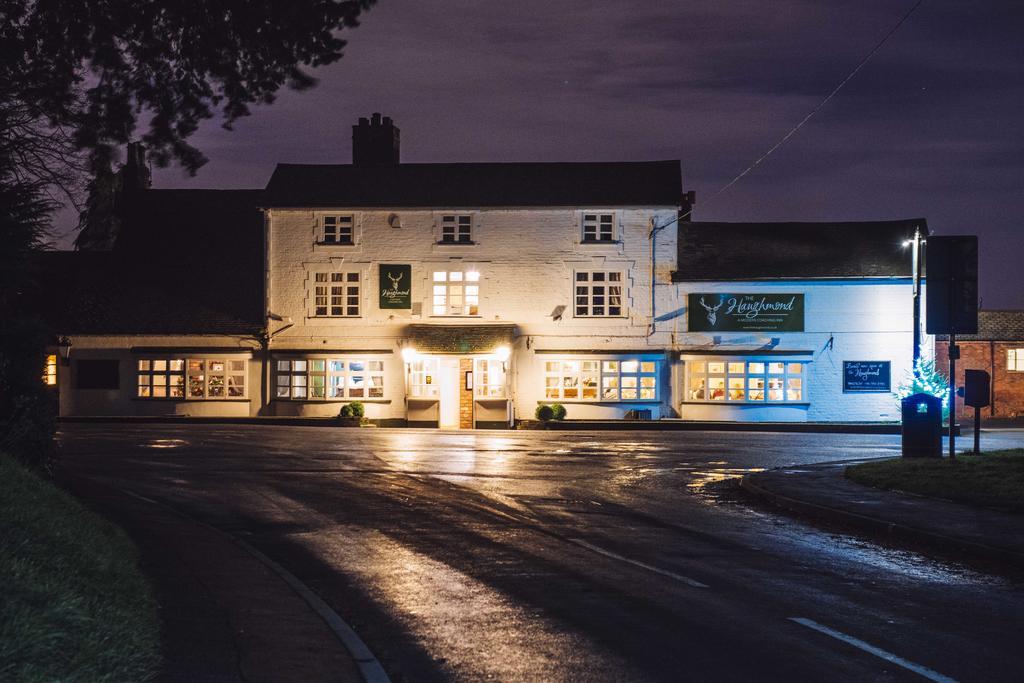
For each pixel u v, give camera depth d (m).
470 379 45.00
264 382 46.12
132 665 7.39
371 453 29.53
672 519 17.77
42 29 16.33
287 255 46.38
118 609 8.70
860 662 8.68
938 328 26.45
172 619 9.55
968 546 14.28
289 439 34.44
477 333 44.81
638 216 45.66
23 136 17.08
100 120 17.42
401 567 13.24
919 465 23.08
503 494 20.89
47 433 16.14
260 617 9.87
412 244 46.12
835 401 44.66
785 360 44.66
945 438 38.53
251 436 35.59
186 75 17.62
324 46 17.64
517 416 45.44
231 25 17.33
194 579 11.64
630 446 33.12
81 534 11.33
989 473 20.84
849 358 44.69
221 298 48.00
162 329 46.44
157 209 52.19
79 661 7.02
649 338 45.47
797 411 44.59
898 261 45.44
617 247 45.62
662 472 25.58
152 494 20.38
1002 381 52.72
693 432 40.78
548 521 17.34
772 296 45.00
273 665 8.18
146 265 49.66
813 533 16.25
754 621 10.20
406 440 34.66
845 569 13.11
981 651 9.04
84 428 39.28
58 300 47.69
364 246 46.16
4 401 15.91
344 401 45.66
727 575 12.66
